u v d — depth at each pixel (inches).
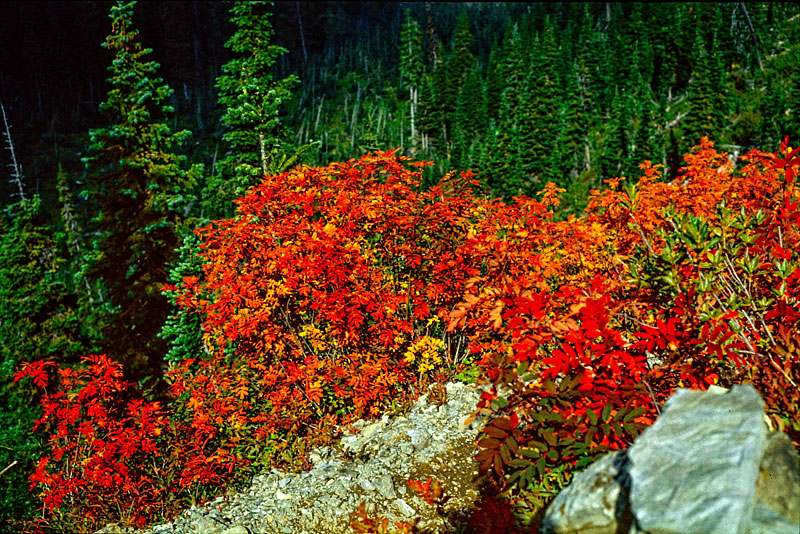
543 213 390.6
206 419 332.5
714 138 2485.2
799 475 118.7
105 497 317.7
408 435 313.6
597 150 2903.5
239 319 346.9
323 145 3388.3
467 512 228.7
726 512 107.0
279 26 5049.2
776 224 188.4
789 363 160.2
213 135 3722.9
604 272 340.2
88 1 4598.9
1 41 4547.2
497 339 344.2
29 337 743.1
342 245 364.5
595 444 174.2
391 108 3909.9
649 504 117.5
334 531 242.5
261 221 392.2
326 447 335.3
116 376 348.5
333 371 355.3
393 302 355.9
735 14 3240.7
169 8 4729.3
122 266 616.4
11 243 773.3
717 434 125.1
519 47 3737.7
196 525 267.0
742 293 189.9
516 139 2768.2
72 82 4630.9
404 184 386.0
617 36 3695.9
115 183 614.5
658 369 177.9
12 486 458.9
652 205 409.4
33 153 3799.2
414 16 5880.9
